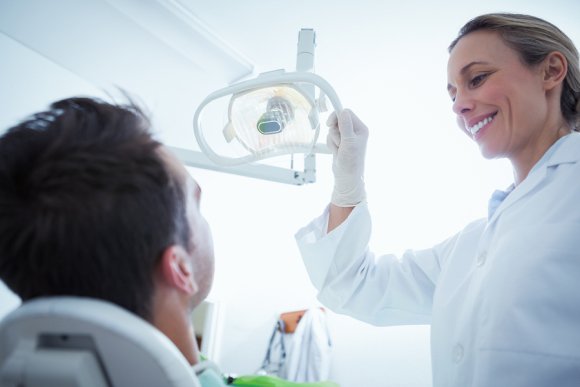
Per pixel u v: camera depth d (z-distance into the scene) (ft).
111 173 1.40
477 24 3.27
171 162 1.74
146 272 1.45
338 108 2.57
